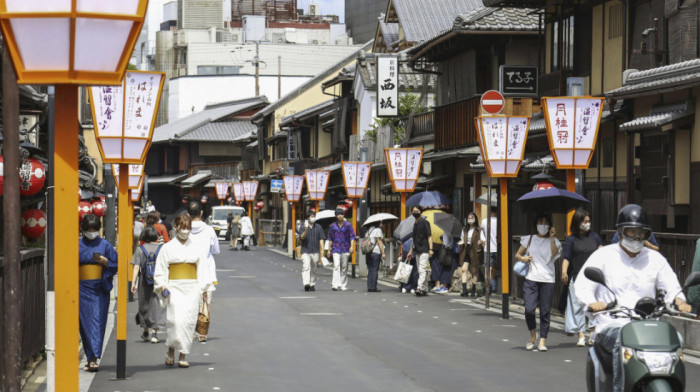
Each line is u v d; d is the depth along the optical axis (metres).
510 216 25.88
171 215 94.00
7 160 8.26
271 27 113.25
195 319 13.03
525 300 14.45
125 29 6.37
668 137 18.39
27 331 12.22
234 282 29.81
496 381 11.63
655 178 19.14
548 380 11.68
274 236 66.25
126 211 12.87
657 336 6.86
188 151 91.31
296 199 48.19
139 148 12.85
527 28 29.78
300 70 104.25
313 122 61.56
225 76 102.31
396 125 41.38
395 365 12.98
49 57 6.30
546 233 14.47
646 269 7.95
